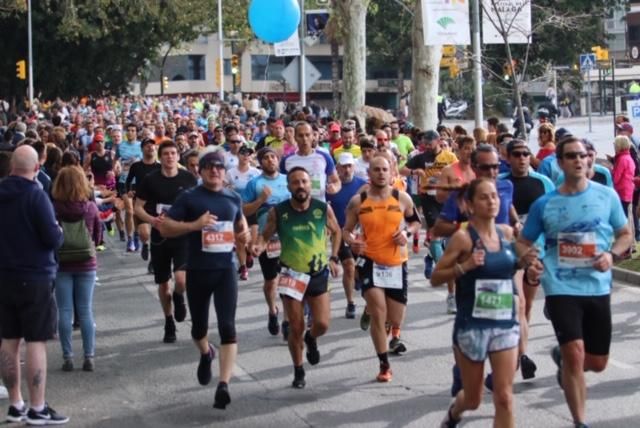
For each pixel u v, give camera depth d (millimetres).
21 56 150125
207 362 23484
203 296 22797
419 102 73062
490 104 119562
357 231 25922
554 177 28297
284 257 23812
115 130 52281
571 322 19375
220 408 22234
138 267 42938
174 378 25250
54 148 34906
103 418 21922
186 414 22125
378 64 172500
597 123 119875
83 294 26031
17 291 21047
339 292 36188
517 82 53000
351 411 21984
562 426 20484
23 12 139125
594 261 19484
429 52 72688
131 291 37406
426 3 53969
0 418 21844
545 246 20000
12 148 32594
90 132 66625
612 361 25734
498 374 17828
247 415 21922
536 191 25250
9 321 21375
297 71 75500
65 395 23828
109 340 29578
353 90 77812
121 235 51344
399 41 163625
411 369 25422
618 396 22562
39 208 20953
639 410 21469
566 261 19594
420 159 36844
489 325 17797
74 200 25562
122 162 50562
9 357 21469
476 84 58281
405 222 25250
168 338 29250
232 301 22547
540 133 34250
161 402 23125
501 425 17797
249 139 62781
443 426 19000
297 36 76188
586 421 20672
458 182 27031
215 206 22641
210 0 162375
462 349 18000
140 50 155375
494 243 17953
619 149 44281
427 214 36250
